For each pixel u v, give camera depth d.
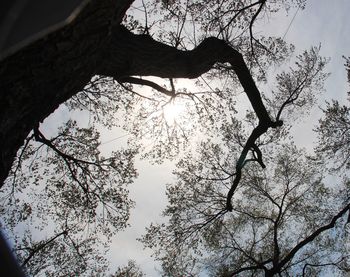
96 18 3.51
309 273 12.85
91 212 9.99
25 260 9.03
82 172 9.49
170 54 5.31
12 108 3.04
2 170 3.20
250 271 12.84
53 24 1.02
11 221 9.62
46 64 3.19
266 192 12.95
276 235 12.07
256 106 8.53
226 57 6.79
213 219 11.73
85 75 3.92
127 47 4.71
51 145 7.74
